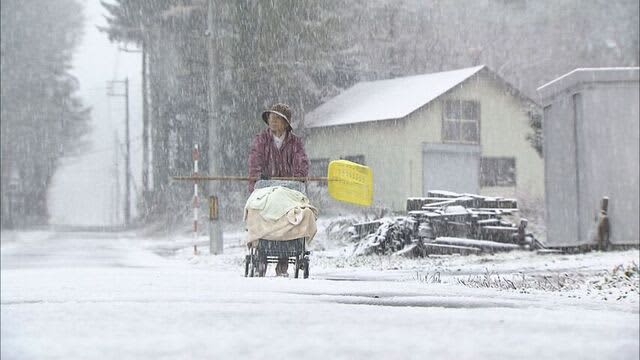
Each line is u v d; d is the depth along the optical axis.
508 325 15.96
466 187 122.19
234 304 19.03
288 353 13.42
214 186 71.19
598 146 62.44
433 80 127.19
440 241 65.69
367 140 123.88
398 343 14.17
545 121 68.94
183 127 134.25
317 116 130.62
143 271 38.59
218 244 70.06
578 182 64.19
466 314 17.31
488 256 62.03
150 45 142.75
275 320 16.36
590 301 22.42
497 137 123.62
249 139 126.88
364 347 13.83
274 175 30.55
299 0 126.25
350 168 30.41
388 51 145.75
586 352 13.76
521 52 158.25
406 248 64.19
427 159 120.56
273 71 125.69
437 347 13.90
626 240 62.28
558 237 67.44
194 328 15.58
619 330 15.67
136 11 136.75
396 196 120.44
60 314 17.27
